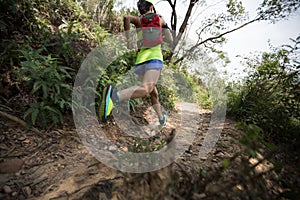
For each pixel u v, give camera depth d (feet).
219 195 4.41
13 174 6.63
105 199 5.76
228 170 6.87
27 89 9.70
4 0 10.71
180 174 6.31
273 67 13.62
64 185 6.36
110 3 20.25
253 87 14.58
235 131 11.94
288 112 11.34
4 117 8.51
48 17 14.49
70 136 8.91
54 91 9.16
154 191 4.45
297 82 11.90
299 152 8.44
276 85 13.25
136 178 4.78
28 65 8.85
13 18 11.66
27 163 7.16
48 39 11.80
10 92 9.52
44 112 8.94
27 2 12.25
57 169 7.09
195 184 4.47
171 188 4.23
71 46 12.53
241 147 9.87
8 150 7.42
